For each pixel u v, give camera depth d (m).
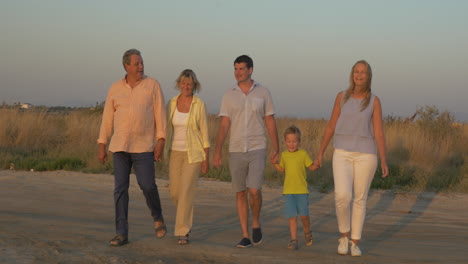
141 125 5.57
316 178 11.20
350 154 5.32
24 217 6.87
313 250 5.58
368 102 5.32
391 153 14.01
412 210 8.57
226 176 11.30
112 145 5.54
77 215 7.25
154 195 5.73
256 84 5.85
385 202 9.27
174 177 5.80
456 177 11.44
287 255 5.30
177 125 5.78
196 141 5.77
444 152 14.18
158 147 5.64
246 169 5.75
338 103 5.52
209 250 5.42
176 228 5.67
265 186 10.47
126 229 5.57
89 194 9.09
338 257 5.27
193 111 5.75
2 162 12.97
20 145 15.96
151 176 5.66
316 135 16.55
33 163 12.66
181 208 5.65
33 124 16.77
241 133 5.71
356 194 5.38
